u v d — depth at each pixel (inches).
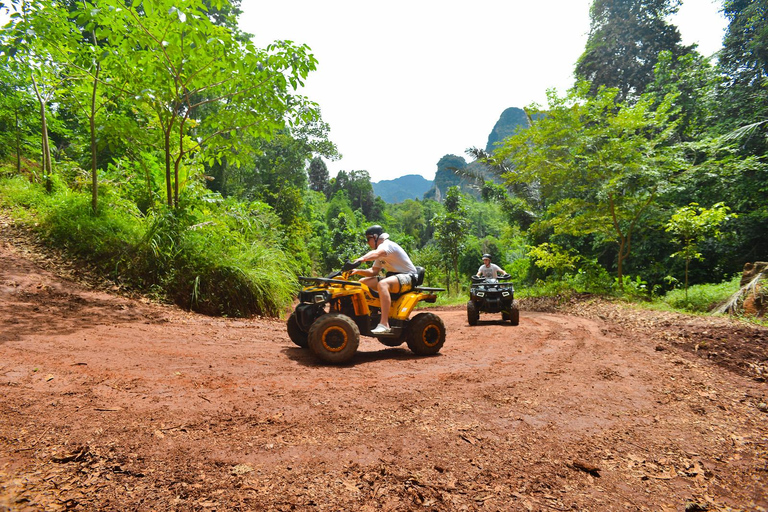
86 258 281.4
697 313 358.3
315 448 97.1
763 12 655.1
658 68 774.5
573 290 566.3
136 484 75.3
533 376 174.4
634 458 104.4
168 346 180.9
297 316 196.9
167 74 304.5
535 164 590.6
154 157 397.7
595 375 181.8
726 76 693.3
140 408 109.7
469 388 152.4
